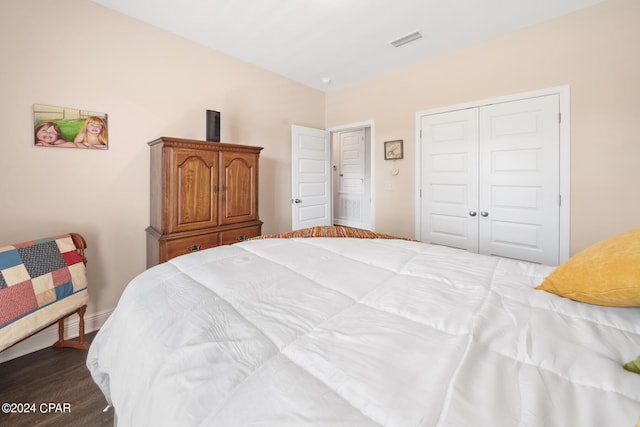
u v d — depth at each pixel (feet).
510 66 8.57
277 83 11.55
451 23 8.04
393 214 11.62
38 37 6.30
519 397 1.47
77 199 6.95
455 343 1.92
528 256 8.53
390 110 11.52
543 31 7.98
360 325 2.22
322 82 12.47
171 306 2.65
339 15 7.67
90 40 6.99
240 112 10.32
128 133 7.68
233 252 4.27
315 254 4.13
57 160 6.64
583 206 7.59
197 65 9.04
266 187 11.43
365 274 3.33
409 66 10.85
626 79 6.91
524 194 8.54
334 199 20.76
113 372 2.61
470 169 9.54
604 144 7.24
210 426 1.49
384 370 1.70
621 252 2.23
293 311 2.46
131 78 7.68
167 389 1.79
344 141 19.94
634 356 1.76
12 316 4.86
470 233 9.65
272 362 1.84
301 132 12.21
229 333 2.16
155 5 7.18
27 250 5.39
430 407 1.42
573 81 7.59
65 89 6.68
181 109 8.69
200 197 7.84
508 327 2.13
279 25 8.09
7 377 5.49
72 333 6.91
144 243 8.07
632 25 6.81
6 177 6.06
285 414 1.45
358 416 1.42
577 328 2.08
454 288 2.91
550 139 8.01
